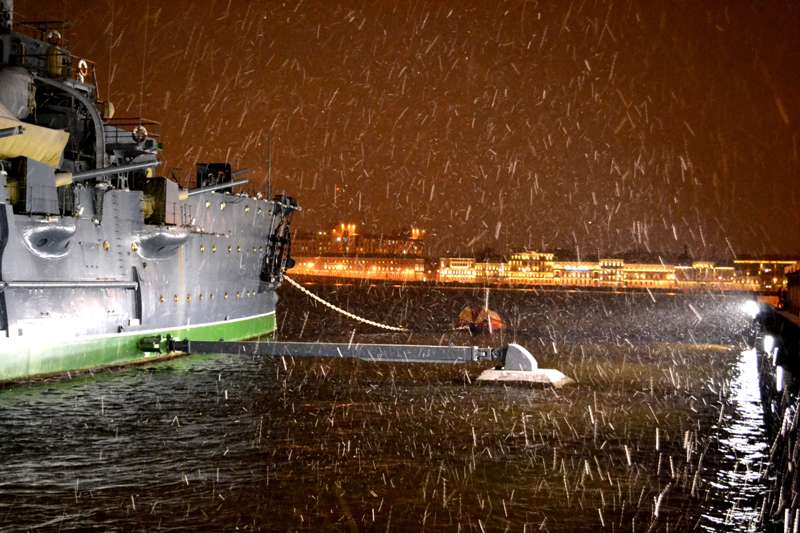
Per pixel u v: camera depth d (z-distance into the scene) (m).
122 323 37.12
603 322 101.12
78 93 35.94
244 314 51.44
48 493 18.48
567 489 19.72
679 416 29.69
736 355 52.84
